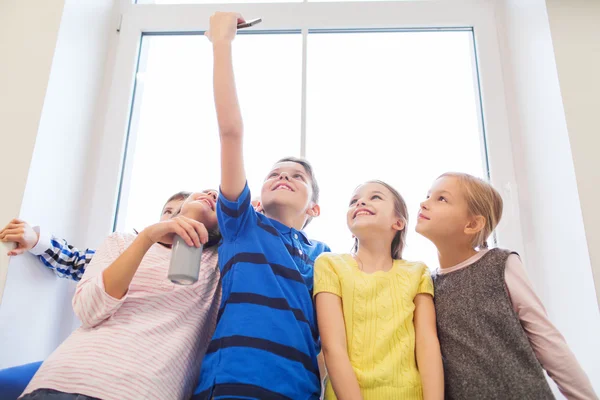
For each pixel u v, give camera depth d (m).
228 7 1.58
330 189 1.41
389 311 0.89
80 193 1.38
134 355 0.79
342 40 1.59
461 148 1.48
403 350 0.86
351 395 0.78
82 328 0.86
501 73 1.50
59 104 1.28
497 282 0.91
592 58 1.29
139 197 1.46
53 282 1.22
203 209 1.01
